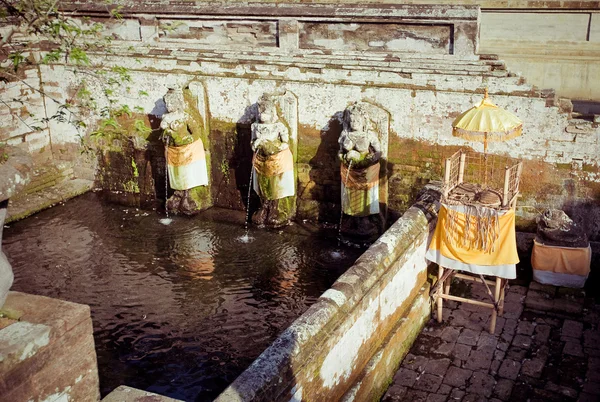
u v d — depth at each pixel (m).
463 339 8.00
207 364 7.74
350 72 10.25
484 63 9.44
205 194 12.05
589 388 7.04
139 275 9.82
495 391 7.02
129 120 12.47
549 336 8.02
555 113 9.05
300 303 8.97
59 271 10.01
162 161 12.44
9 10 7.16
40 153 13.20
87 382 3.51
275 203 11.15
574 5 11.74
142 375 7.55
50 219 11.99
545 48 12.30
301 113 10.87
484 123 7.48
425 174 10.22
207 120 11.69
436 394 6.99
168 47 11.69
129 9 11.70
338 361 5.81
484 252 7.70
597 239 9.34
